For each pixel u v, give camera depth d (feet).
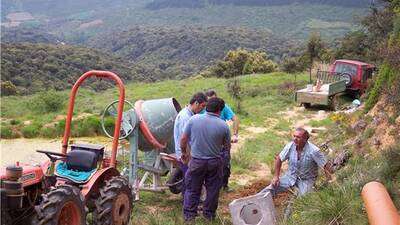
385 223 15.11
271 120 61.36
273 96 79.30
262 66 159.33
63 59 255.70
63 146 21.61
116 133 22.18
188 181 22.80
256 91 85.25
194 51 456.04
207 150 22.18
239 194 29.12
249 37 467.93
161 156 27.55
